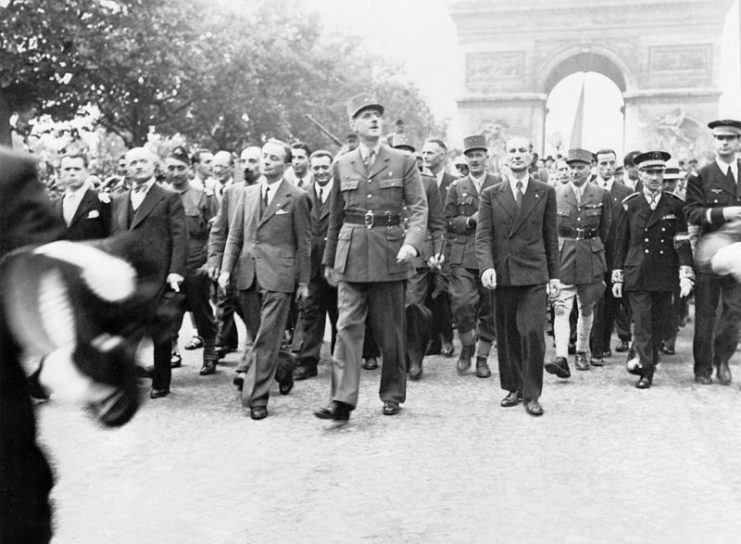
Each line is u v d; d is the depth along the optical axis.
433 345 11.02
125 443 6.42
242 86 36.91
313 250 9.44
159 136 37.03
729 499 5.07
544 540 4.41
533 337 7.43
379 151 7.35
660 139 53.53
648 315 8.72
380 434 6.74
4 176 1.50
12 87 25.36
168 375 8.38
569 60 57.09
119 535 4.50
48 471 1.73
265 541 4.41
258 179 8.80
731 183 8.52
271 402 8.08
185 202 9.83
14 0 24.38
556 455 6.07
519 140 7.47
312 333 9.50
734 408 7.68
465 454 6.11
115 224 7.86
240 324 14.34
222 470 5.73
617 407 7.73
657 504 4.98
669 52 53.81
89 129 30.83
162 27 29.31
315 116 44.22
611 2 54.03
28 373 1.48
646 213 8.73
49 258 1.22
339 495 5.18
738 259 1.90
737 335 8.78
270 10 41.47
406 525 4.64
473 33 54.97
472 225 9.52
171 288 7.83
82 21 26.12
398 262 7.16
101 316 1.22
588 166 9.82
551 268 7.59
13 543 1.62
